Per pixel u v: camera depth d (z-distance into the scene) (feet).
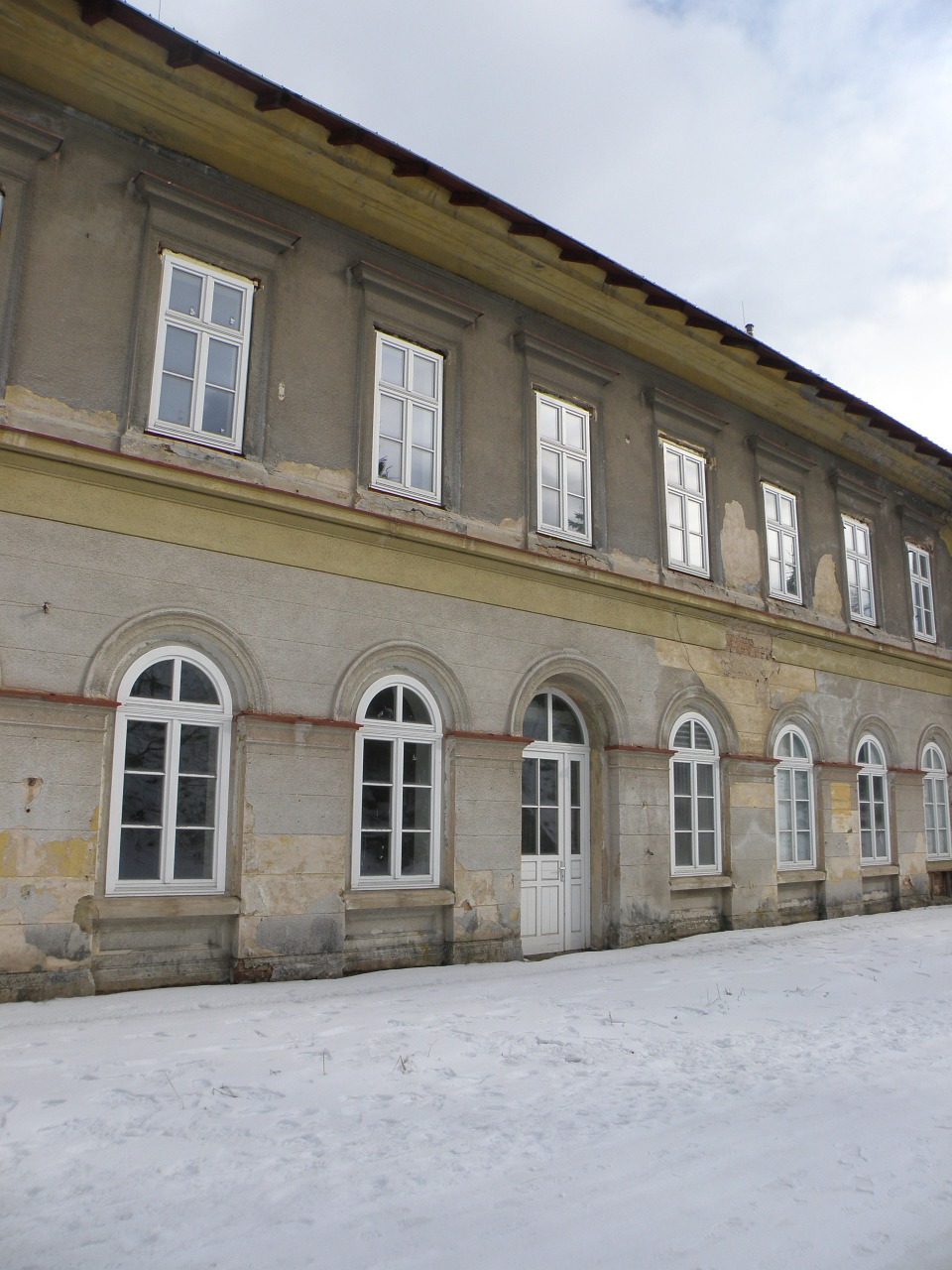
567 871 39.58
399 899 32.83
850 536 56.80
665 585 43.45
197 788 29.86
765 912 45.55
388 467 35.86
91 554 28.25
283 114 32.45
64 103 30.30
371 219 36.17
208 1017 24.94
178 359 31.48
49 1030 23.08
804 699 50.01
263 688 30.83
